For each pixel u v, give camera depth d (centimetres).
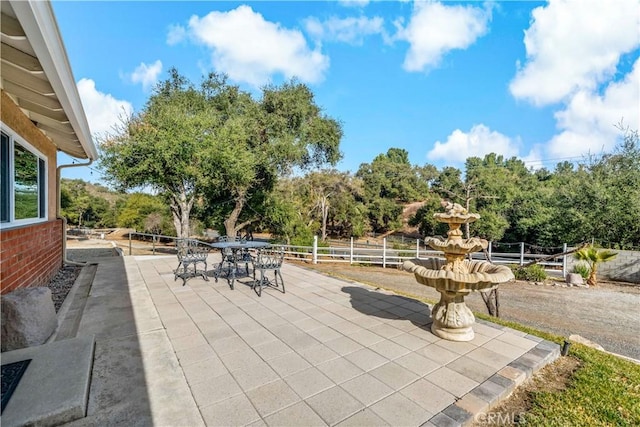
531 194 1895
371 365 258
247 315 375
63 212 2373
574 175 1328
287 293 482
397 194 3647
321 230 2656
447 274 292
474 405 207
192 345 288
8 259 307
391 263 1098
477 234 1780
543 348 298
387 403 207
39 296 276
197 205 1358
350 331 331
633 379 260
